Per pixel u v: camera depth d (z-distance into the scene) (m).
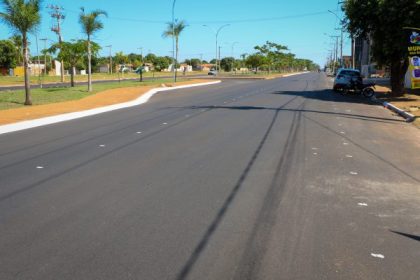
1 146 11.34
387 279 4.33
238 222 5.80
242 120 16.09
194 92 33.31
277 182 7.73
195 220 5.88
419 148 11.12
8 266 4.56
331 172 8.47
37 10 21.72
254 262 4.66
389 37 23.84
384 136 12.91
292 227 5.64
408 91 31.14
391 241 5.24
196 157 9.78
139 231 5.49
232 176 8.13
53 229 5.56
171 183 7.67
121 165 9.05
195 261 4.67
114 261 4.67
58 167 8.91
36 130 14.20
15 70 86.75
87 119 17.06
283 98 26.75
